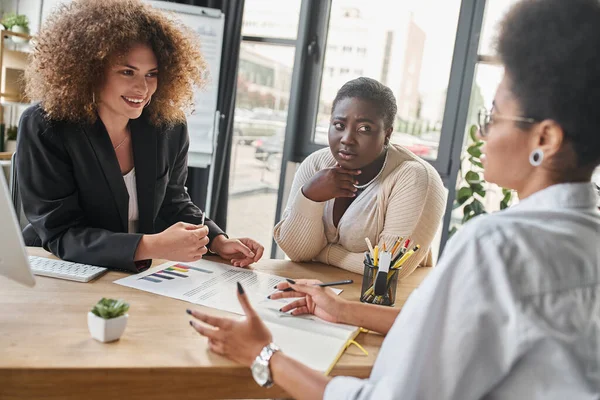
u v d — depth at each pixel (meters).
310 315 1.09
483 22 2.91
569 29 0.63
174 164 1.69
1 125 3.35
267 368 0.81
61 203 1.39
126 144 1.58
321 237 1.55
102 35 1.37
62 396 0.80
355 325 1.05
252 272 1.38
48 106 1.40
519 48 0.66
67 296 1.08
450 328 0.62
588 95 0.62
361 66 3.21
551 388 0.60
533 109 0.66
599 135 0.64
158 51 1.48
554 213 0.66
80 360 0.82
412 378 0.64
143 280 1.22
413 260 1.48
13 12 3.58
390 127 1.50
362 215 1.53
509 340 0.60
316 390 0.76
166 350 0.88
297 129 3.35
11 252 0.92
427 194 1.48
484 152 0.73
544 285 0.61
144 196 1.58
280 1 3.29
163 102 1.59
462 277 0.63
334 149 1.50
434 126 3.07
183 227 1.30
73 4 1.48
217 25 3.10
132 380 0.82
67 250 1.31
